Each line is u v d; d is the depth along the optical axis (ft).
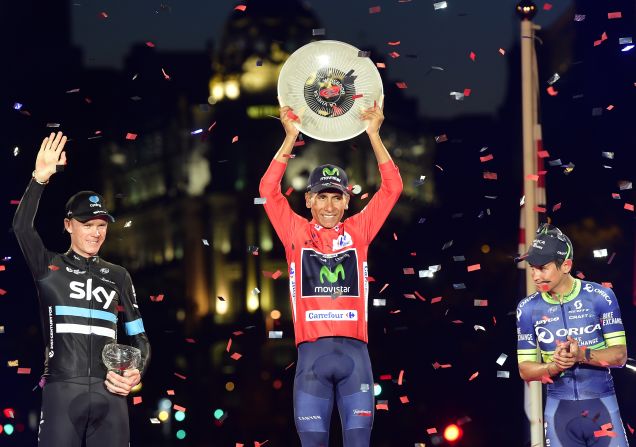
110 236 66.44
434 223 63.31
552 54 53.52
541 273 28.43
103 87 64.18
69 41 61.26
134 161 65.67
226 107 67.15
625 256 49.65
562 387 28.25
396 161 64.18
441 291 61.98
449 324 60.85
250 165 67.67
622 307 48.16
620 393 44.60
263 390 62.28
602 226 50.98
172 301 66.80
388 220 63.52
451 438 53.78
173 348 65.16
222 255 67.67
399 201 63.72
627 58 50.16
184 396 61.46
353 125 31.12
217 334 65.92
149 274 66.90
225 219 67.82
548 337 28.71
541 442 35.17
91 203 29.58
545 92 53.11
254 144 67.62
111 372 28.17
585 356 27.25
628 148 50.62
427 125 63.87
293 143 30.86
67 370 28.45
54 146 29.17
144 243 66.90
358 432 28.73
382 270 62.95
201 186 67.51
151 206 66.74
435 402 57.72
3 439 49.80
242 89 67.00
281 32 65.72
